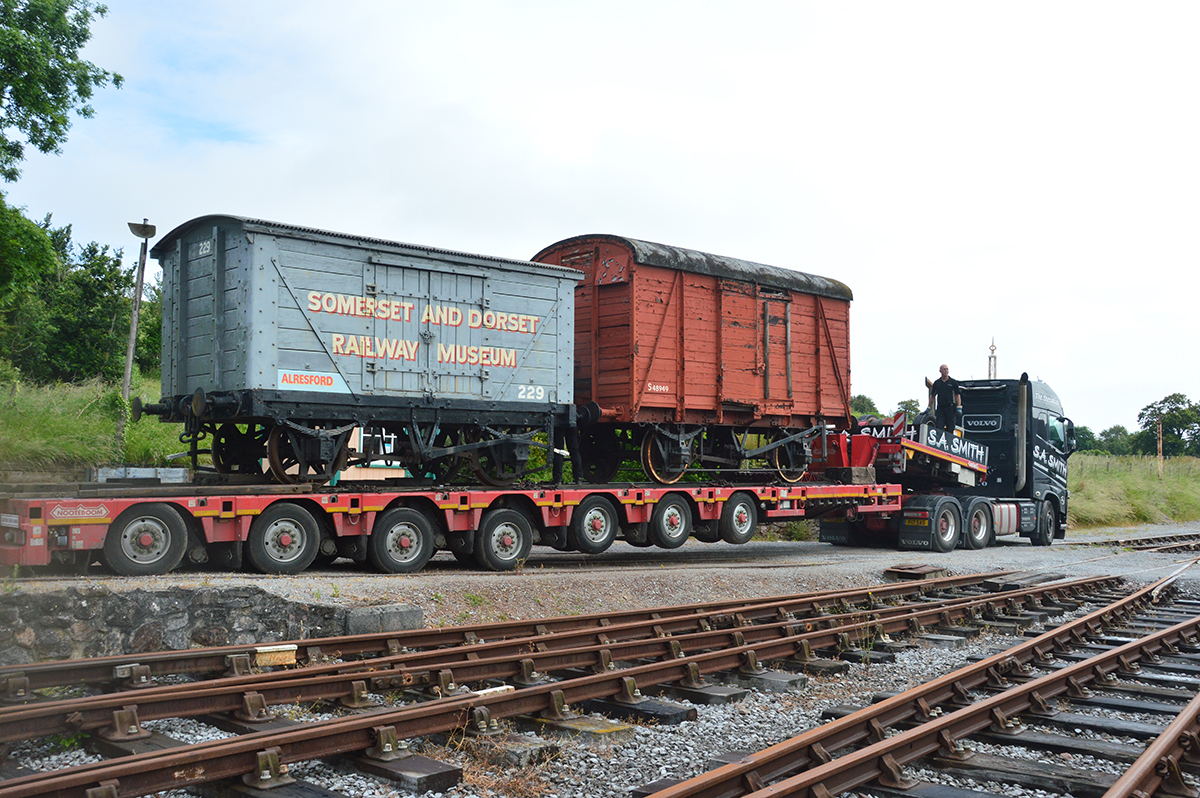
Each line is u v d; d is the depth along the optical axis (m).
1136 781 4.84
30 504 9.70
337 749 5.44
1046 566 17.75
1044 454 24.00
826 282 19.64
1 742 5.30
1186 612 12.78
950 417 21.62
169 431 20.36
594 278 16.42
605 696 7.15
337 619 9.02
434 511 13.17
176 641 8.53
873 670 8.75
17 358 26.56
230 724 6.06
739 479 18.42
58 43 20.48
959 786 5.46
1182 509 38.88
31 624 7.98
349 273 12.79
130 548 10.36
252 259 11.95
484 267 14.13
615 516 15.09
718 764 5.50
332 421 12.93
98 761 5.38
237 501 11.14
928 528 20.03
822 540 22.09
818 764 5.46
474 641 8.94
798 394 18.92
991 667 7.91
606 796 5.26
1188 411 78.25
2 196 18.86
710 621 10.29
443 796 5.14
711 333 17.19
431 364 13.52
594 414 15.45
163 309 13.79
